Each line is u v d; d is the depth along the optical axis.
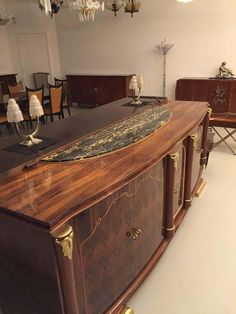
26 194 1.20
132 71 6.51
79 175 1.36
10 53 7.29
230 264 1.99
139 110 2.63
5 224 1.21
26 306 1.42
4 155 1.58
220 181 3.15
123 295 1.60
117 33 6.37
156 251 1.94
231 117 4.01
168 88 6.17
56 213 1.05
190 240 2.23
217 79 5.17
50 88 4.83
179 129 2.04
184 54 5.75
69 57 7.32
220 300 1.73
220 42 5.32
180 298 1.75
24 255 1.25
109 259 1.42
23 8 7.04
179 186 2.20
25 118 4.66
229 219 2.48
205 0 5.18
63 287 1.15
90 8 2.48
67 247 1.06
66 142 1.77
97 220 1.27
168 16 5.64
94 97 6.92
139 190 1.54
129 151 1.64
